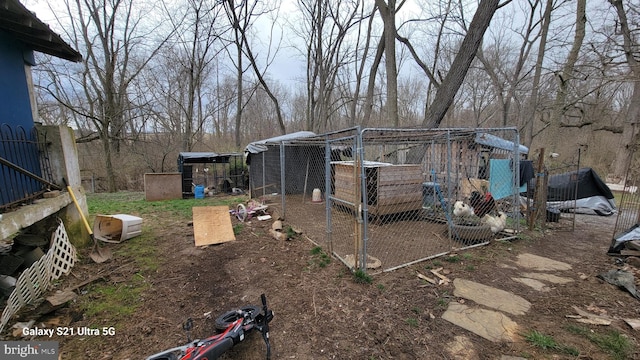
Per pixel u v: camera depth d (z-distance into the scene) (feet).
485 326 8.23
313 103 56.90
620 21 27.71
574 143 56.54
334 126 75.72
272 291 10.36
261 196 31.58
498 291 10.25
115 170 49.73
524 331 7.96
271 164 32.12
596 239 16.30
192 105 54.13
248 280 11.25
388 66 31.78
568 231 17.93
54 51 15.48
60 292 9.46
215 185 41.81
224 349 6.56
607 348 7.19
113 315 8.81
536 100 46.37
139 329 8.13
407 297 9.82
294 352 7.27
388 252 14.19
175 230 18.37
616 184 38.34
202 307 9.34
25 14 11.16
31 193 12.46
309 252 14.20
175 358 6.10
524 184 21.43
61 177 14.06
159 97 54.80
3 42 12.41
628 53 23.32
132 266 12.52
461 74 24.90
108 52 42.60
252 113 77.25
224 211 17.74
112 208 26.11
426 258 13.11
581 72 29.09
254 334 7.88
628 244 13.50
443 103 25.77
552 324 8.26
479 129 14.99
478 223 15.99
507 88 55.62
